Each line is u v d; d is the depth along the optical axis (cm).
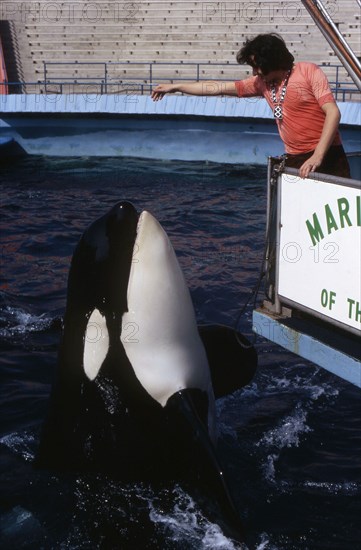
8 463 518
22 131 1834
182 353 482
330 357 450
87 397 481
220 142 1716
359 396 621
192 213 1254
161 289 468
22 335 743
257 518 468
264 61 485
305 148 497
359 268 427
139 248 468
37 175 1609
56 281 916
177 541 439
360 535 454
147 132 1766
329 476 512
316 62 2277
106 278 473
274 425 575
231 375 532
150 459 470
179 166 1698
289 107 493
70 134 1816
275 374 658
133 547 438
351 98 2058
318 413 595
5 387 637
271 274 507
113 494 476
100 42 2541
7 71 2547
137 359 474
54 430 498
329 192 441
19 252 1040
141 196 1400
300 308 476
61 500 475
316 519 468
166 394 471
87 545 441
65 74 2514
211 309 806
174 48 2472
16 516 465
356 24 2248
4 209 1292
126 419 473
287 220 479
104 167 1692
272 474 514
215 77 2391
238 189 1452
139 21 2509
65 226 1184
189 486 457
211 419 502
